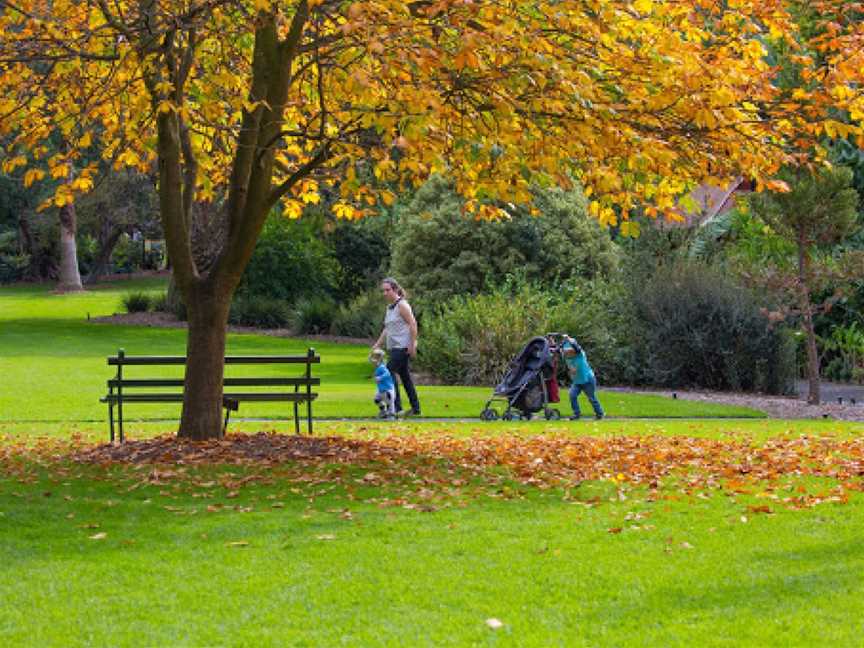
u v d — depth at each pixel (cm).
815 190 2084
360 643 623
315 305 4438
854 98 1273
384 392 1867
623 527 913
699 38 1274
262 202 1330
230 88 1427
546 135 1177
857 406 2166
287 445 1318
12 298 6194
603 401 2139
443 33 1159
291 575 772
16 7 1307
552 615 677
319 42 1266
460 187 1273
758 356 2544
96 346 3778
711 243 3067
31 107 1381
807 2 1340
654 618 667
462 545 852
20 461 1268
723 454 1319
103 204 5844
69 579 766
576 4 1142
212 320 1355
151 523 943
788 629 639
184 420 1358
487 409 1839
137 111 1311
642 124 1208
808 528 899
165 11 1268
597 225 3241
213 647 623
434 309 3206
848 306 2939
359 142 1223
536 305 2700
